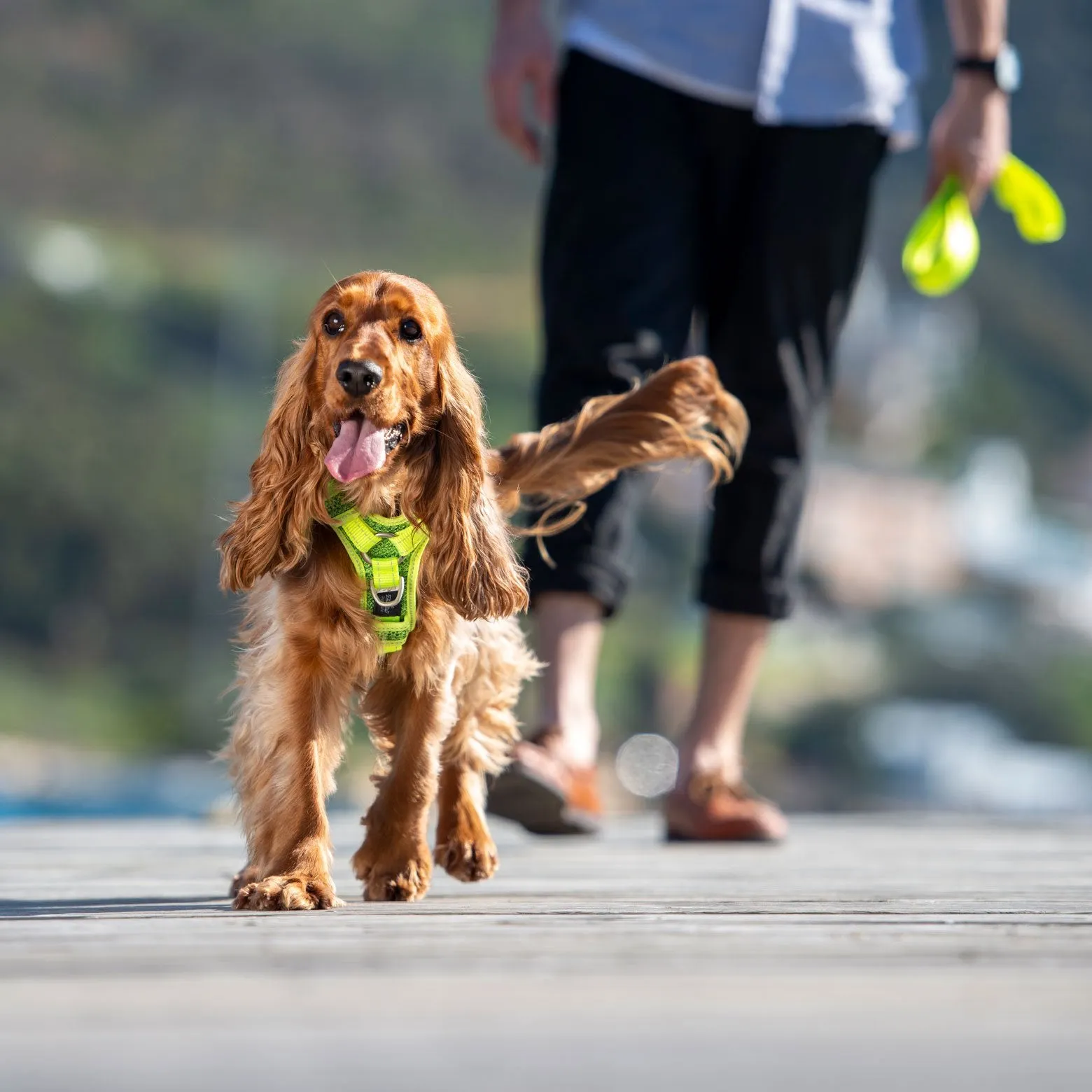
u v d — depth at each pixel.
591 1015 2.50
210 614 108.00
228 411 125.38
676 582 116.06
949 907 4.21
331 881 4.66
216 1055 2.20
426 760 5.13
